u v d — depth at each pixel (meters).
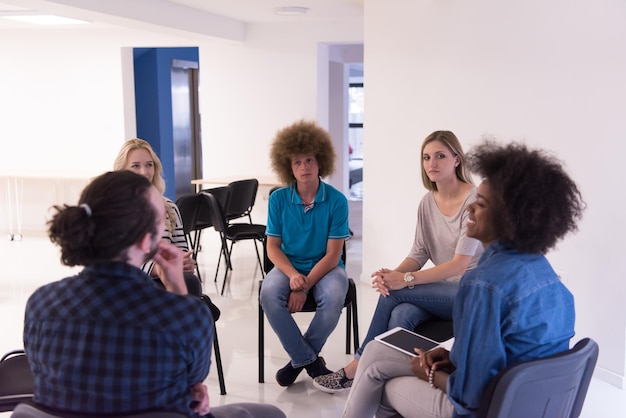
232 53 7.32
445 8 4.20
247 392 3.16
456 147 2.70
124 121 7.45
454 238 2.72
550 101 3.46
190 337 1.34
